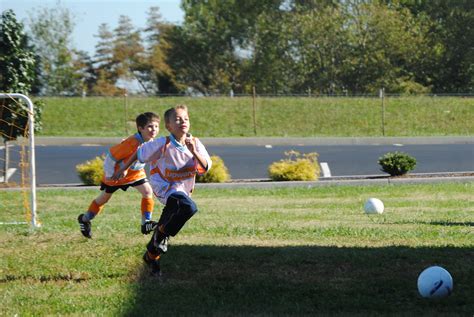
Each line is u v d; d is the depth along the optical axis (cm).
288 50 12025
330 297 1380
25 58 3788
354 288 1428
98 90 11500
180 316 1277
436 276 1360
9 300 1388
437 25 11644
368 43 11144
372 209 2580
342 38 11162
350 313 1281
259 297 1385
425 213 2575
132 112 7206
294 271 1550
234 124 6894
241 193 3403
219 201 3120
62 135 6369
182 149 1468
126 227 2178
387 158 3953
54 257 1716
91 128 6806
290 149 5462
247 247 1762
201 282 1488
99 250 1772
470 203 2881
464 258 1630
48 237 1973
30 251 1784
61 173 4362
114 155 1795
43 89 10625
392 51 11156
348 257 1636
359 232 1992
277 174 3800
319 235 1953
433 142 6116
